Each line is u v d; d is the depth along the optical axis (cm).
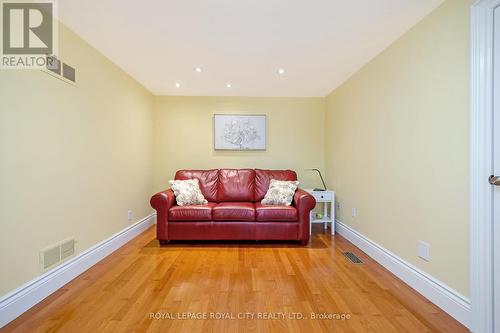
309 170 405
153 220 386
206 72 297
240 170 367
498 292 135
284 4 170
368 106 262
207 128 397
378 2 167
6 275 149
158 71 294
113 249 268
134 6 172
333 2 168
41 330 141
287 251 270
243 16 184
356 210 289
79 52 214
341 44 225
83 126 220
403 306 166
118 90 281
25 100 163
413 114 193
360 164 280
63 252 195
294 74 301
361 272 218
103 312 158
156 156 394
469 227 145
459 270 152
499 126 133
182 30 204
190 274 212
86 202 224
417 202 188
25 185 162
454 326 147
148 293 181
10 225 152
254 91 374
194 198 317
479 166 140
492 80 136
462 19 151
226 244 293
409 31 198
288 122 404
